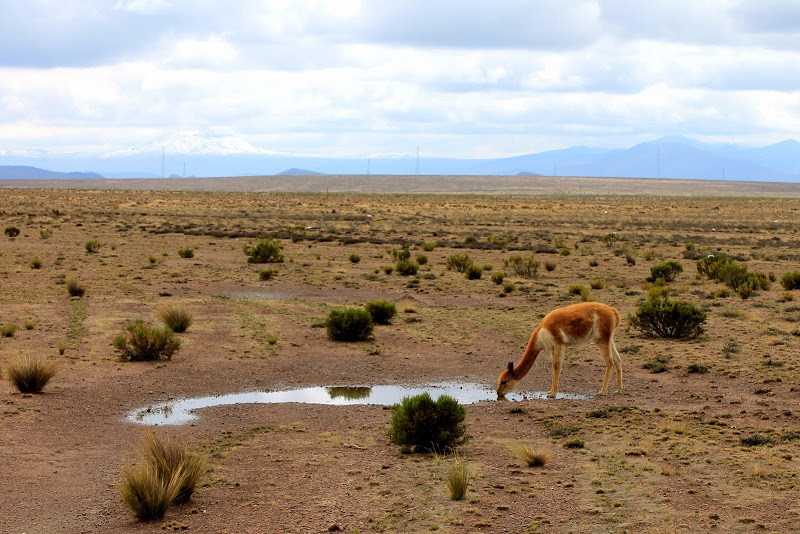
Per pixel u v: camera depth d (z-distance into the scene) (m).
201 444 11.97
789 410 13.38
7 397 14.70
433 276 36.66
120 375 16.94
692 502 9.02
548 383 16.75
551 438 12.12
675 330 21.38
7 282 31.55
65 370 17.19
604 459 10.84
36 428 12.78
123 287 31.23
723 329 22.55
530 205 120.44
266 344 20.78
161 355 18.95
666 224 81.06
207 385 16.45
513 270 40.31
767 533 8.05
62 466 10.84
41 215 77.38
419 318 25.06
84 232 60.03
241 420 13.56
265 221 79.44
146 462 9.45
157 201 113.62
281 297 29.94
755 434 11.88
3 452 11.41
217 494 9.68
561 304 28.53
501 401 15.00
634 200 152.12
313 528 8.51
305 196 154.25
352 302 28.88
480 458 11.09
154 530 8.52
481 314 26.20
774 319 24.38
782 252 52.81
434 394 15.97
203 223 74.19
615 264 44.06
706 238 64.69
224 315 25.08
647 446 11.34
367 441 12.12
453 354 19.95
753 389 15.34
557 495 9.38
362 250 50.81
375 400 15.52
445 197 159.62
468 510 8.90
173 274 35.66
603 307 15.24
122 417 13.80
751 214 102.81
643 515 8.63
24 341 20.19
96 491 9.81
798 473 9.96
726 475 10.01
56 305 26.20
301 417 13.78
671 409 13.88
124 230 62.47
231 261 42.69
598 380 16.83
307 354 19.72
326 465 10.80
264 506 9.20
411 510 8.96
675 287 33.00
